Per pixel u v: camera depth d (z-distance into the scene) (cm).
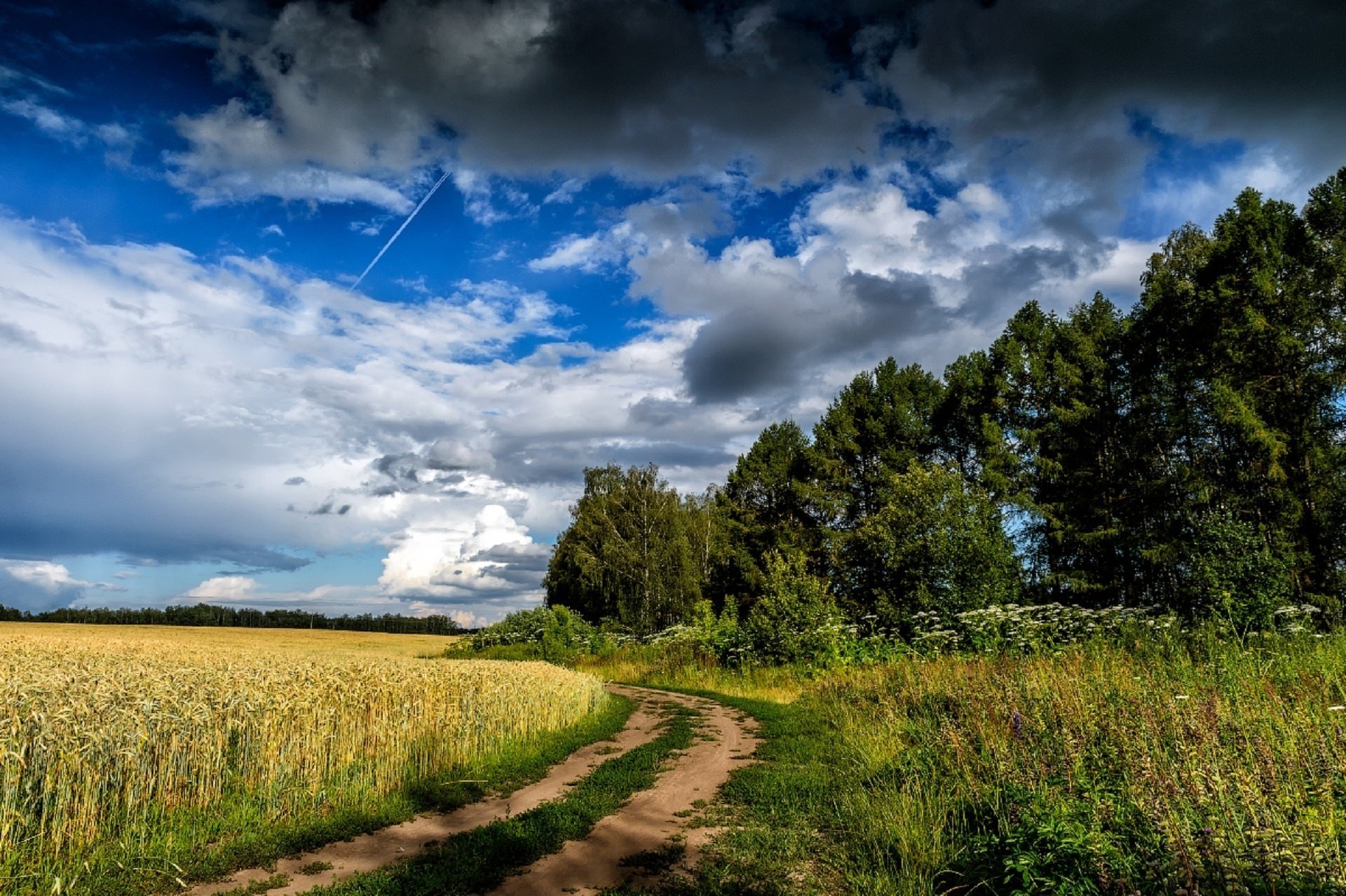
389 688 1203
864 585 4009
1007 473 3484
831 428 4709
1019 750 838
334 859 810
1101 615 1847
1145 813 598
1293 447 2311
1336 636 1365
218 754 950
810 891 675
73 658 1645
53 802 783
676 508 5778
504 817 978
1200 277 2631
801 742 1438
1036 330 3553
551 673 1847
